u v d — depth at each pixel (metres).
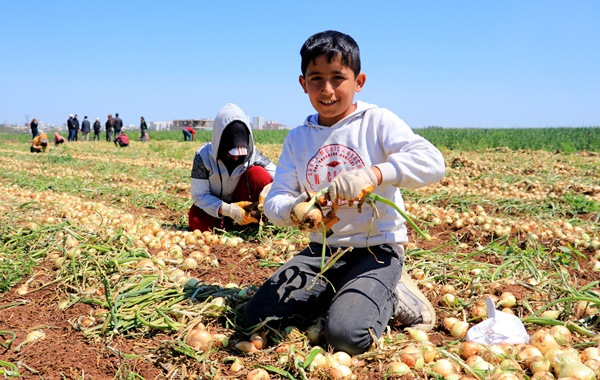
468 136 24.12
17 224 4.98
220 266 4.01
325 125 2.89
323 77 2.64
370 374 2.28
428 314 2.80
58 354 2.50
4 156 16.92
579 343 2.49
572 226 5.11
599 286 3.44
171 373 2.35
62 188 8.63
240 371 2.35
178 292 3.17
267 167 5.25
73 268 3.45
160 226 5.57
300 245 4.60
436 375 2.17
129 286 3.23
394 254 2.79
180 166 13.20
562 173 10.15
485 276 3.57
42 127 100.75
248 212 4.75
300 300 2.71
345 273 2.79
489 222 5.16
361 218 2.74
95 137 37.34
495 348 2.38
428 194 7.34
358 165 2.76
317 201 2.38
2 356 2.49
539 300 3.09
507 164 12.06
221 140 4.82
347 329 2.37
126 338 2.74
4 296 3.37
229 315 2.91
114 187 8.79
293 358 2.32
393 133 2.70
